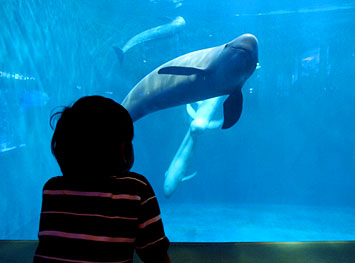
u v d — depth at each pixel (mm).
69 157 1180
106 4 14609
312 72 21094
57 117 1281
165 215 15352
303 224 12508
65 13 13984
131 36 16516
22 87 10766
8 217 8984
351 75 21156
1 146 9055
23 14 10688
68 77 14875
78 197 1147
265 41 19297
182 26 11359
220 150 24172
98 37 16359
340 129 24344
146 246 1194
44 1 12062
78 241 1090
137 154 22359
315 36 19391
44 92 12555
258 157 25422
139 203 1172
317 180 25844
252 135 24281
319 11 17500
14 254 2861
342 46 19938
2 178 8891
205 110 10914
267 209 18062
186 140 11273
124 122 1230
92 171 1173
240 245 2904
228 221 13383
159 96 6316
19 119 10406
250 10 17047
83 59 16297
